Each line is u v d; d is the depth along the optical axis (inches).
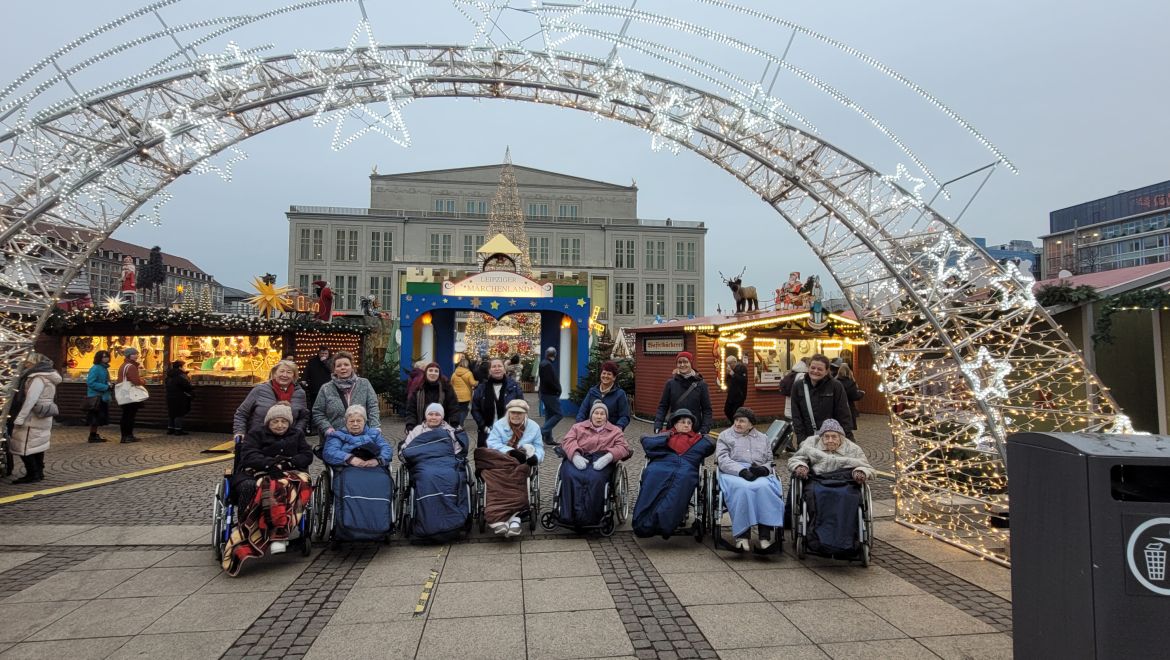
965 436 270.7
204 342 564.4
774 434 418.6
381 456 226.7
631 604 173.0
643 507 221.9
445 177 2696.9
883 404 692.1
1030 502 112.3
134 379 477.1
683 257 2780.5
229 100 276.1
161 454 424.2
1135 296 291.3
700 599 176.9
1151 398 354.0
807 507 208.4
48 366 334.0
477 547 225.8
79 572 198.5
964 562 209.9
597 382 709.3
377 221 2586.1
